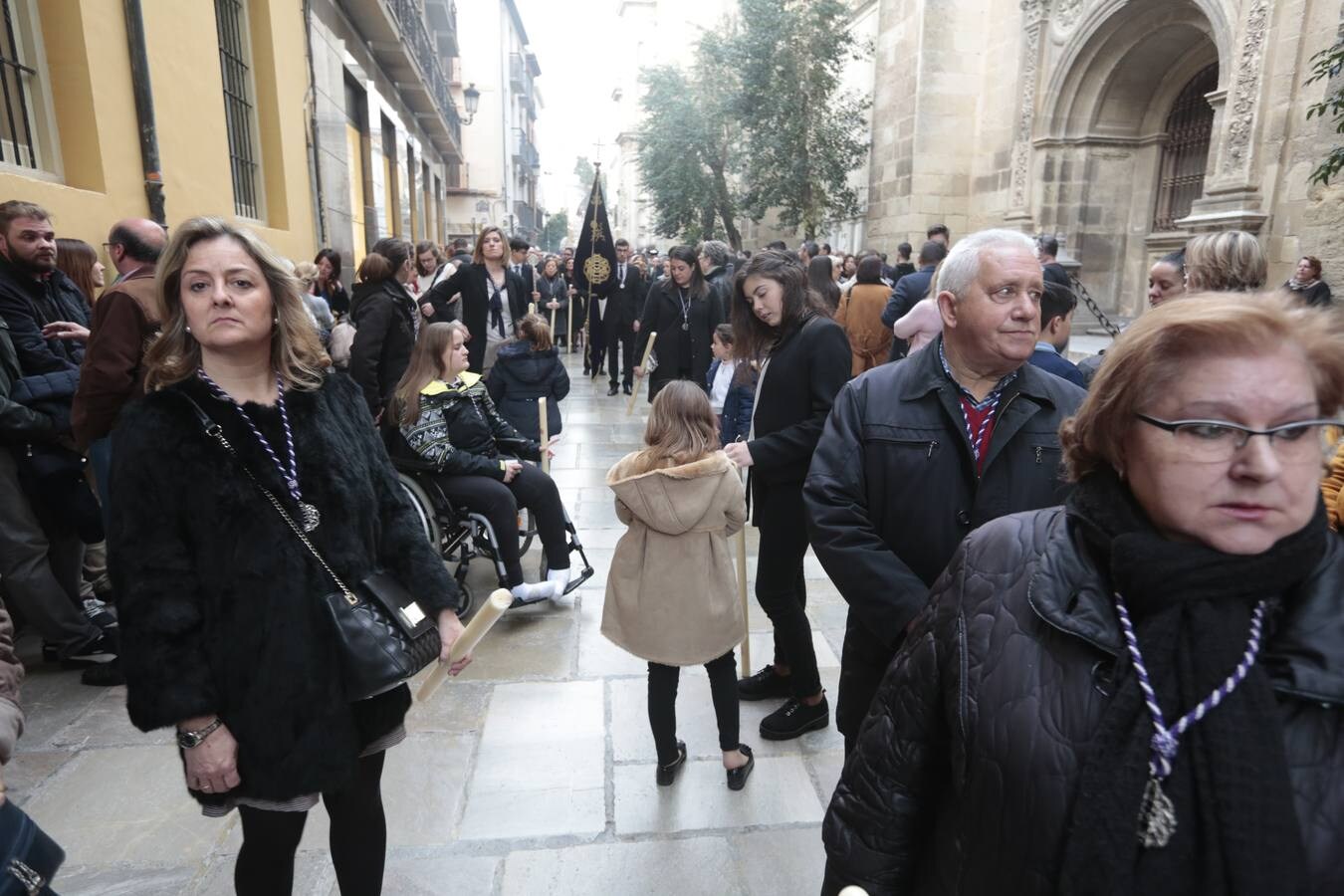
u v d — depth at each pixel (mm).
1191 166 11883
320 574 1599
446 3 21203
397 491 1873
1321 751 769
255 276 1545
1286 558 805
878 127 16625
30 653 3598
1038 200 13016
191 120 5535
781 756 2891
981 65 14812
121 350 3010
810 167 16594
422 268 8875
